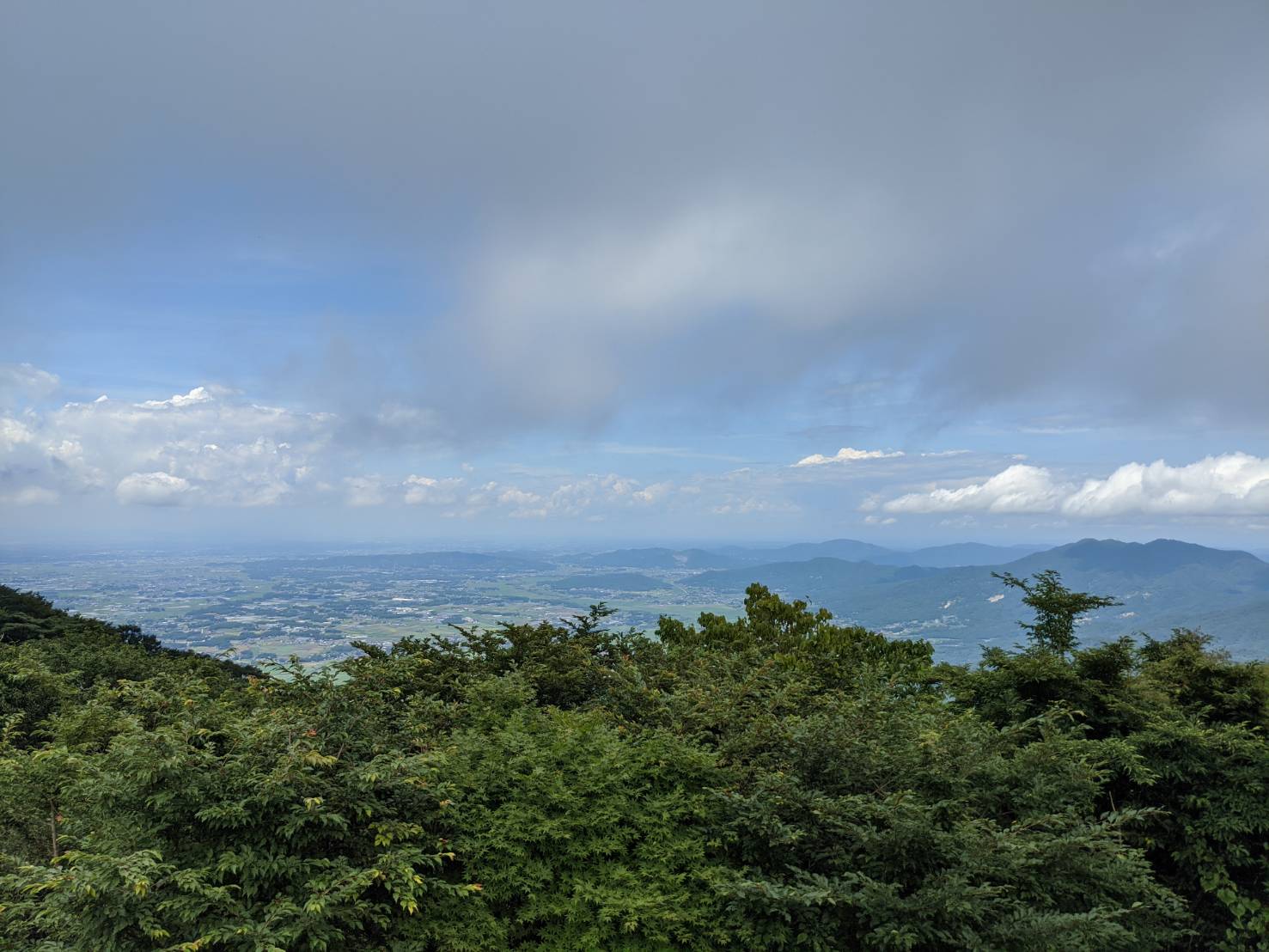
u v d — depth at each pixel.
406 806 5.15
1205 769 6.84
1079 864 5.19
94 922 4.00
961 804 5.78
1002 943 4.57
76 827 4.93
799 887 4.91
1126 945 5.24
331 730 5.55
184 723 4.91
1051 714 7.35
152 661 14.94
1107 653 8.39
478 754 5.88
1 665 10.84
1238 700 8.16
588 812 5.42
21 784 5.89
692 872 5.23
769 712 7.04
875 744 6.29
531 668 8.72
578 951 4.81
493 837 5.09
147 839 4.42
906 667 10.57
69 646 15.38
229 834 4.57
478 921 4.78
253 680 6.78
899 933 4.57
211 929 4.05
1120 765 6.96
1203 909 6.80
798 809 5.53
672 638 12.21
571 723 6.53
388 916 4.69
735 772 6.00
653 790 5.79
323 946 4.18
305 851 4.74
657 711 7.37
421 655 8.71
